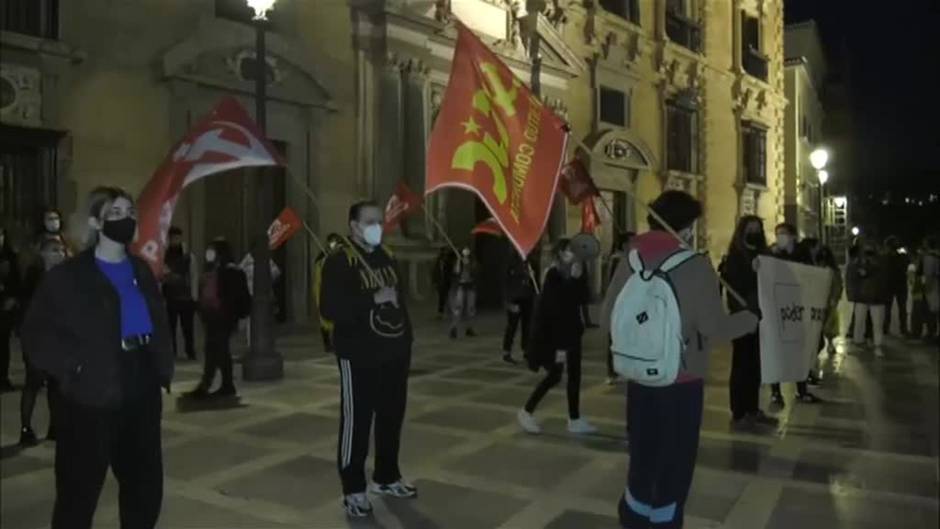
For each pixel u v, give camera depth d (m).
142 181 12.88
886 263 12.96
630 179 23.22
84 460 3.67
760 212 30.48
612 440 7.01
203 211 13.91
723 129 28.25
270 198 15.09
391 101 16.53
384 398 5.30
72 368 3.62
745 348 7.61
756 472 6.06
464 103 5.41
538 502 5.36
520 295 11.47
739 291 7.61
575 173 11.85
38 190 11.63
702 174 26.73
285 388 9.38
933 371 10.80
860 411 8.22
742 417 7.66
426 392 9.28
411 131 17.00
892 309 15.43
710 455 6.54
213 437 7.09
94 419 3.66
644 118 24.28
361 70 16.22
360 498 5.07
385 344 5.09
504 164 5.32
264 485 5.71
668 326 3.82
